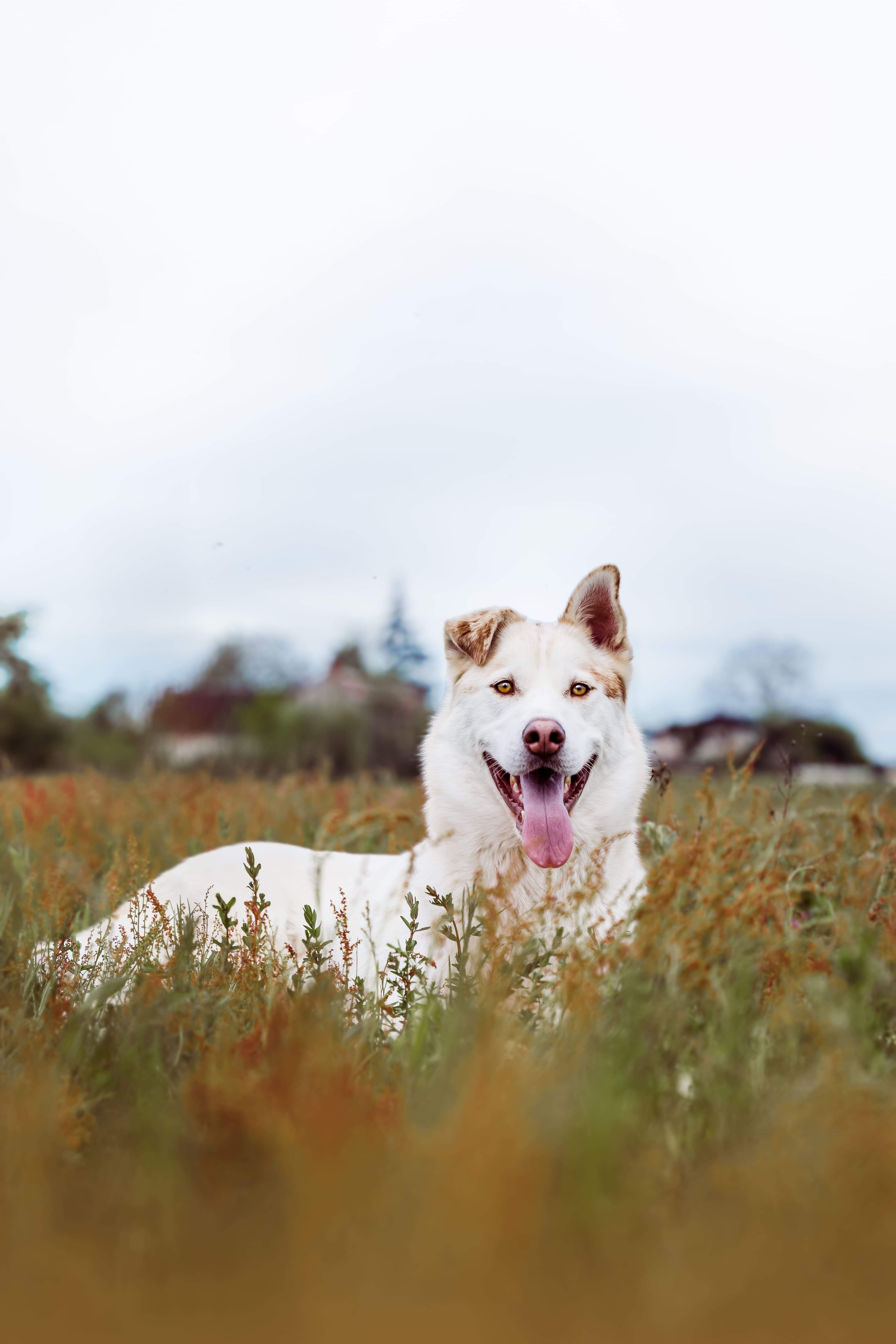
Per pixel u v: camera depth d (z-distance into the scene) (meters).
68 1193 2.12
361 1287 1.71
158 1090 2.39
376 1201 1.90
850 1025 2.52
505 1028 2.70
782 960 3.15
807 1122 2.16
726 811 4.15
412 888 4.47
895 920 3.42
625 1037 2.50
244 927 3.39
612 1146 2.00
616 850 4.34
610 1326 1.68
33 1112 2.19
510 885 4.03
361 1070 2.58
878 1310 1.77
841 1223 1.92
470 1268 1.71
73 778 9.12
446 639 4.82
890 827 5.07
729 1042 2.46
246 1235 1.93
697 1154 2.26
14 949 3.58
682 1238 1.88
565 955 3.13
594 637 4.73
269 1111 2.19
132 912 3.71
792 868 4.08
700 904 3.01
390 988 3.31
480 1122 1.98
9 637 16.03
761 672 19.83
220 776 12.03
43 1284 1.78
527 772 4.12
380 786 9.32
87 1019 2.74
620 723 4.51
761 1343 1.70
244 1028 2.84
